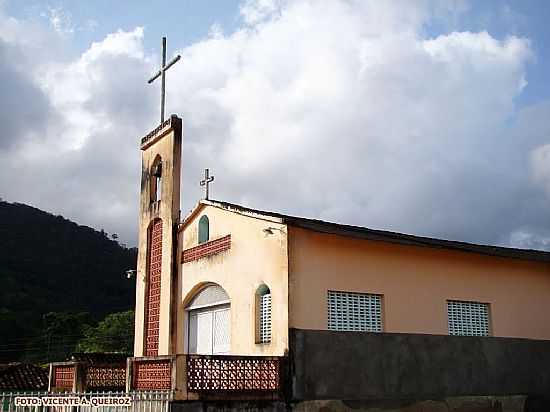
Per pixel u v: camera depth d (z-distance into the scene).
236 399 13.15
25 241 83.69
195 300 18.12
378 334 15.72
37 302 70.19
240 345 15.77
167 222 19.16
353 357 15.10
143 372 13.93
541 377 18.92
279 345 14.41
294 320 14.47
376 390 15.27
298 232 15.05
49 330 62.38
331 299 15.48
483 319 18.50
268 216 15.29
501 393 17.77
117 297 80.31
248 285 15.81
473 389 17.19
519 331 19.05
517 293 19.38
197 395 12.72
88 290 78.81
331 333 14.88
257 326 15.42
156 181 20.50
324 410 14.29
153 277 19.56
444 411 16.41
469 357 17.39
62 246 86.25
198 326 17.89
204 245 17.78
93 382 18.41
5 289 70.19
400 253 16.91
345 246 15.83
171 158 19.36
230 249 16.69
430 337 16.77
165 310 18.58
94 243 90.69
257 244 15.73
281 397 13.77
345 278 15.60
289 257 14.70
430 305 17.12
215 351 17.05
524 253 19.86
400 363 15.91
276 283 14.86
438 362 16.69
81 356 22.94
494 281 18.86
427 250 17.42
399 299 16.52
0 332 60.69
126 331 60.44
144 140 20.86
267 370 13.73
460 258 18.22
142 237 20.31
